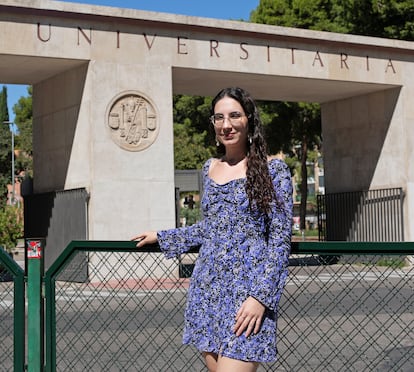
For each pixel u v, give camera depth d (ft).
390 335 15.94
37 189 66.90
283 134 129.39
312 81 69.41
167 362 16.51
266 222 11.25
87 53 58.18
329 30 112.88
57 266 13.82
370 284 14.01
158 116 60.59
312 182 324.80
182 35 61.98
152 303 15.48
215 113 11.85
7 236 75.61
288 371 15.52
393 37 89.76
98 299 15.03
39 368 13.74
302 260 13.70
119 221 58.80
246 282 11.05
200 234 12.67
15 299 13.85
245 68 64.49
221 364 10.94
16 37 55.62
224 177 11.66
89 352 17.03
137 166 59.67
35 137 67.26
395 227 72.43
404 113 72.54
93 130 58.34
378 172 75.00
